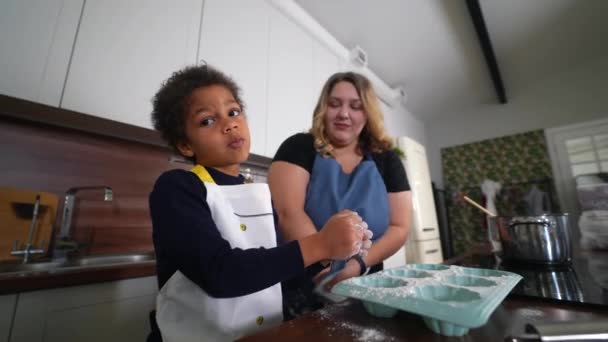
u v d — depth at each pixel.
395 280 0.42
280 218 0.71
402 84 3.03
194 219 0.39
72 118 1.03
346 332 0.30
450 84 3.03
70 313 0.81
